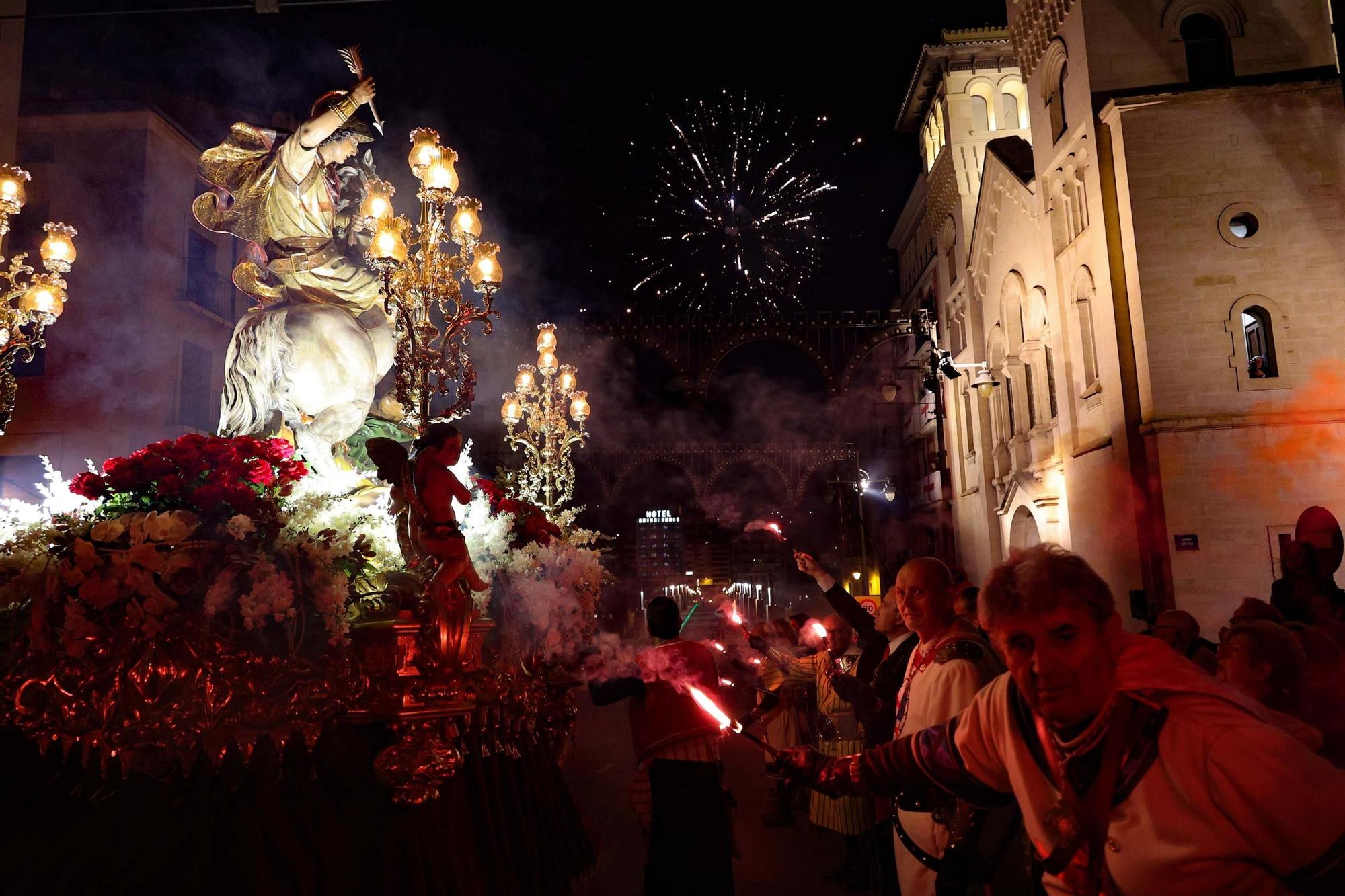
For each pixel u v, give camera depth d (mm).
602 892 6406
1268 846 1758
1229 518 15789
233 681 4285
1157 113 16984
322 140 6777
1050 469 21594
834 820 6562
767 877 6898
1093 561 18859
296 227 6855
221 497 4438
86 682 4105
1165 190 16812
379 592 4926
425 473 4785
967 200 29047
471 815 5191
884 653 5199
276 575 4418
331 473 6273
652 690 5273
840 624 7215
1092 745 1956
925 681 3553
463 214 6309
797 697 8547
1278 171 16609
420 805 4621
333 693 4504
